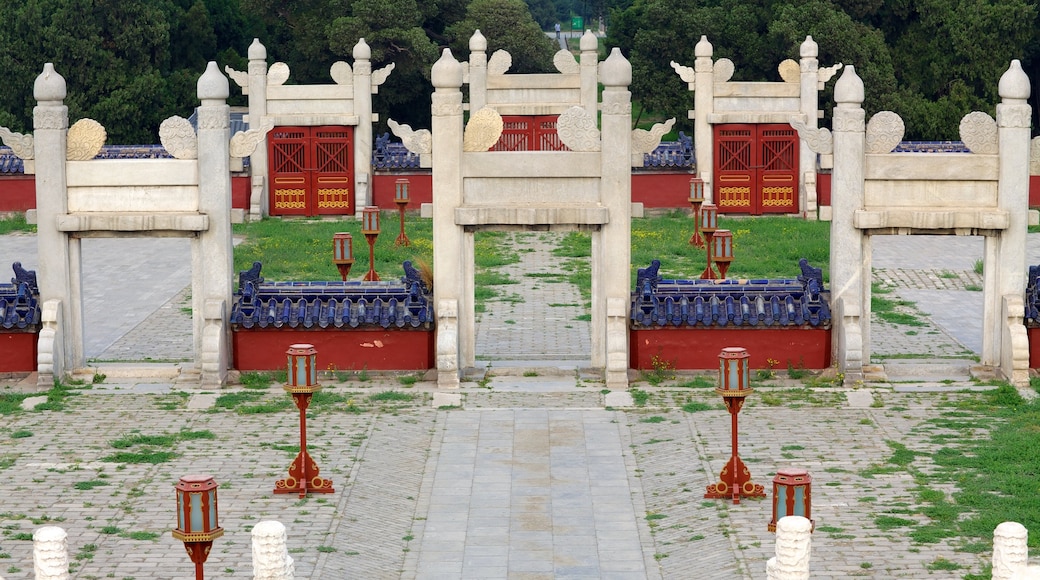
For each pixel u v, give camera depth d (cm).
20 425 2584
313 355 2202
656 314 2825
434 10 7388
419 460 2412
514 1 7394
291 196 5281
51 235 2839
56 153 2825
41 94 2817
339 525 2084
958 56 6838
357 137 5259
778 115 5200
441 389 2798
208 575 1891
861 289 2859
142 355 3156
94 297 3869
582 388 2820
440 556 1998
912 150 4609
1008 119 2802
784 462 2350
